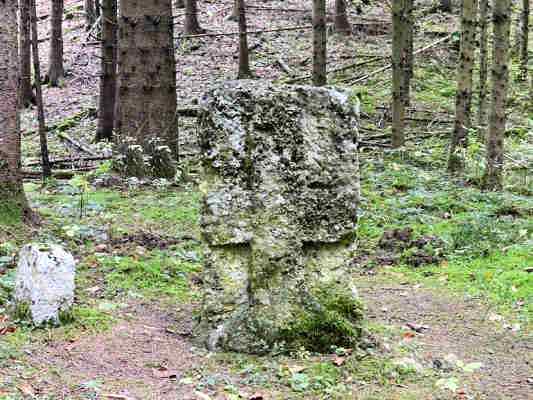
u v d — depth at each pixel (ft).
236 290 18.81
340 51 84.99
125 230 30.37
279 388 16.14
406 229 33.06
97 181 39.50
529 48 89.35
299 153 18.76
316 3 53.52
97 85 82.38
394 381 17.04
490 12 91.30
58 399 14.15
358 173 19.25
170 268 26.23
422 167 49.49
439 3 100.83
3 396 13.71
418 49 86.02
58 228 28.35
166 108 41.81
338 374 17.01
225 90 18.69
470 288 26.48
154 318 21.03
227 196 18.67
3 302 19.74
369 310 24.12
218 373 16.72
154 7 41.06
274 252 18.57
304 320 18.34
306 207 18.78
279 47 86.99
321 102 18.97
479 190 41.83
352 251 19.25
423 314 23.81
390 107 68.74
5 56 26.35
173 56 42.27
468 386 17.16
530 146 55.88
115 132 42.09
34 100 77.20
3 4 25.99
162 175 40.91
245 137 18.61
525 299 24.59
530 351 20.24
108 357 17.06
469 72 47.42
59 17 82.23
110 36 59.77
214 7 106.11
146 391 15.21
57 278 18.63
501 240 31.24
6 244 24.40
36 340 17.46
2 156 26.78
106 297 22.33
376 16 100.27
